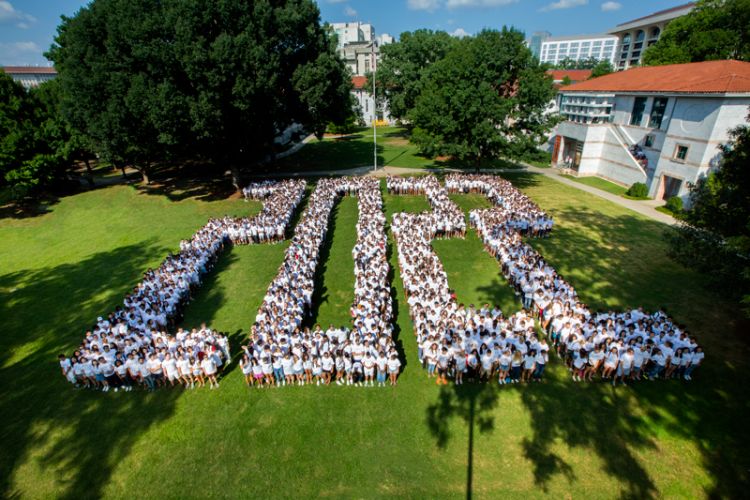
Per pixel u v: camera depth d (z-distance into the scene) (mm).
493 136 32969
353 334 13969
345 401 13266
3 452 11883
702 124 28031
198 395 13711
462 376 14039
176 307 17703
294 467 11102
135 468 11250
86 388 14289
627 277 20234
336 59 36906
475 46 32906
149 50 25750
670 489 10289
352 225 28078
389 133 71688
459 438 11828
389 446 11648
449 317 14898
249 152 36062
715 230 15555
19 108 33844
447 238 25469
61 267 23734
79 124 31156
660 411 12523
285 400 13375
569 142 43688
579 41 168375
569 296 16484
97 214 32281
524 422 12273
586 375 13945
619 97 37938
